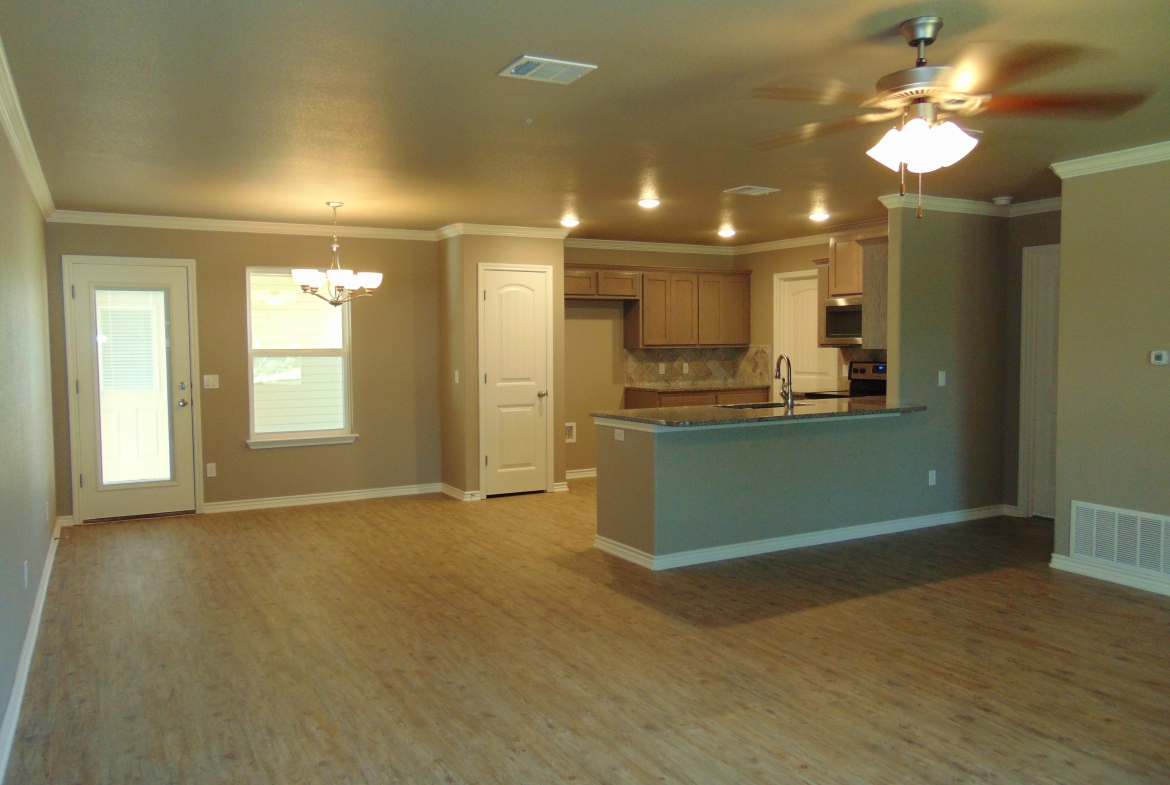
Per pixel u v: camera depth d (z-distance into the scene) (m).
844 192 5.57
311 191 5.29
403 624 4.01
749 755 2.71
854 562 5.06
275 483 6.86
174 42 2.70
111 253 6.21
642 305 8.20
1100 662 3.48
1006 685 3.25
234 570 4.96
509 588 4.58
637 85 3.21
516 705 3.11
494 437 7.22
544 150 4.24
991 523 6.12
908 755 2.70
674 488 4.96
